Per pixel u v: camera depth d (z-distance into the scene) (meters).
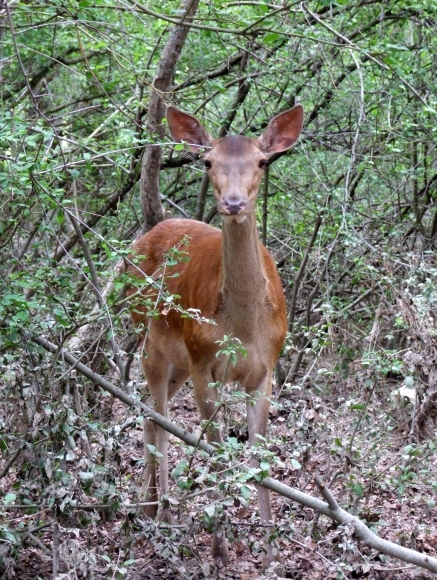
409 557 5.90
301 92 11.95
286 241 12.45
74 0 8.19
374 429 7.09
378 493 7.29
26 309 5.88
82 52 7.86
